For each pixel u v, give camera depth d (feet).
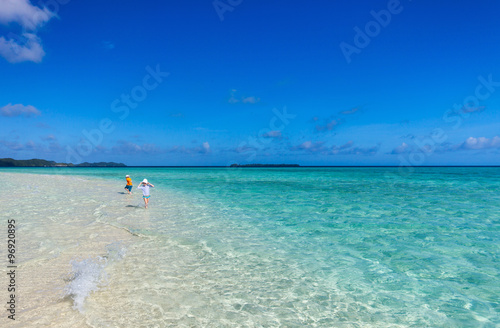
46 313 13.37
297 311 14.73
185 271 19.56
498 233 30.12
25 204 46.44
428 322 13.94
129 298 15.35
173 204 49.42
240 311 14.52
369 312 14.79
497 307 15.39
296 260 22.21
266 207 46.29
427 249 25.02
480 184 93.50
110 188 78.48
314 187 83.92
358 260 22.35
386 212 41.98
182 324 13.04
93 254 22.26
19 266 19.35
